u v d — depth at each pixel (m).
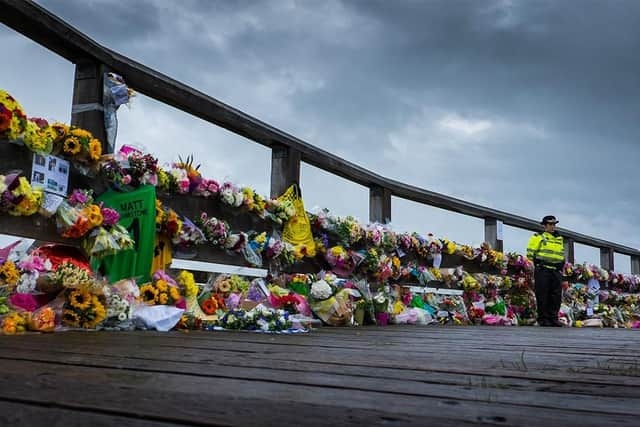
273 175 6.37
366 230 7.08
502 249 10.44
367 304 6.48
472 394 1.50
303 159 6.65
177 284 4.54
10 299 3.41
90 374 1.70
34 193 3.74
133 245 4.27
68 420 1.12
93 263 4.13
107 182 4.44
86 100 4.40
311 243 6.39
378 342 3.40
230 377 1.72
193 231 4.99
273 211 6.07
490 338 4.11
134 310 3.98
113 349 2.44
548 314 8.54
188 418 1.15
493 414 1.25
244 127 5.73
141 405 1.26
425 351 2.82
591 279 12.84
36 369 1.78
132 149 4.54
